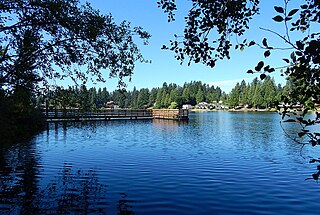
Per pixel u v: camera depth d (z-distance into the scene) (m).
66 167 13.38
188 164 14.16
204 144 22.20
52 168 13.14
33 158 15.73
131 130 35.28
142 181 10.86
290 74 2.74
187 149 19.45
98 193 9.34
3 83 7.38
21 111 22.69
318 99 2.70
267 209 7.95
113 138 26.39
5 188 9.84
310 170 12.83
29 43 7.26
